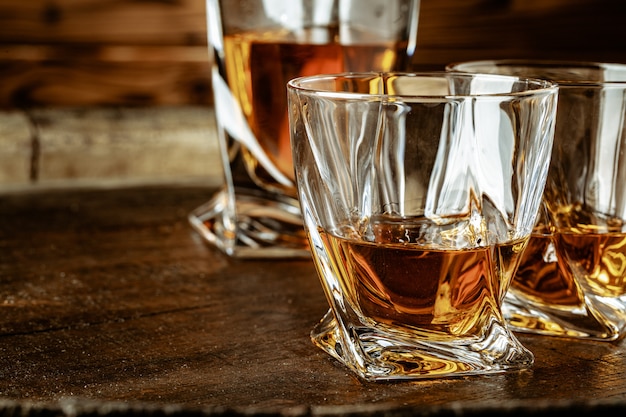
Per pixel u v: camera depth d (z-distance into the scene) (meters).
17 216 0.70
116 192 0.77
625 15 1.11
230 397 0.43
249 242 0.61
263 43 0.59
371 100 0.44
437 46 1.13
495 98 0.44
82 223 0.68
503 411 0.39
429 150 0.45
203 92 1.17
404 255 0.44
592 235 0.48
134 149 0.99
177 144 1.00
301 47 0.59
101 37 1.11
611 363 0.47
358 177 0.45
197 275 0.58
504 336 0.46
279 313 0.52
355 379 0.45
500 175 0.45
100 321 0.51
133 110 1.08
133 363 0.47
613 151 0.47
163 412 0.39
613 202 0.48
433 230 0.45
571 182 0.48
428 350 0.45
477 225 0.45
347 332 0.46
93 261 0.60
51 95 1.11
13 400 0.42
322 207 0.46
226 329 0.50
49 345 0.48
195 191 0.78
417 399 0.43
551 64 0.53
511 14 1.14
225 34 0.61
